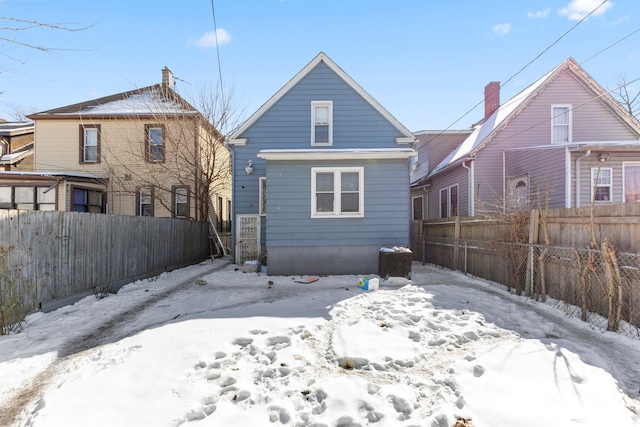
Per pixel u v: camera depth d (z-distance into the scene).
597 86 12.92
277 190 8.62
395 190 8.65
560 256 5.46
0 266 4.60
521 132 13.02
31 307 5.16
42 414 2.55
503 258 7.09
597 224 4.82
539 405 2.62
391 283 7.64
